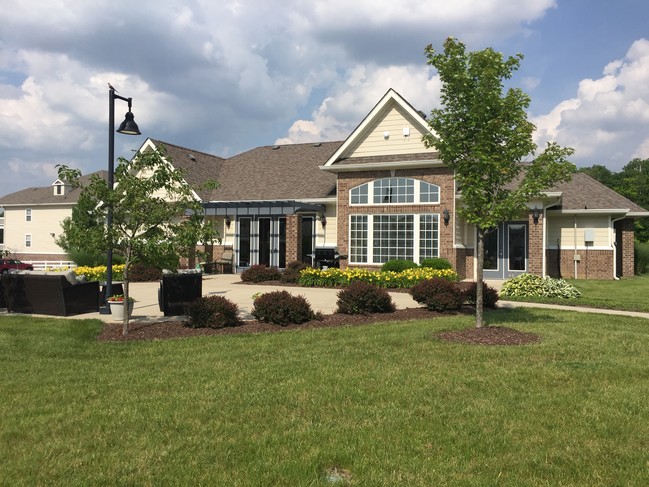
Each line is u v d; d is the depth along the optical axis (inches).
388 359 303.9
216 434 191.0
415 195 820.0
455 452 175.2
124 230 390.3
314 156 1091.9
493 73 352.5
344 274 714.8
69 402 228.8
